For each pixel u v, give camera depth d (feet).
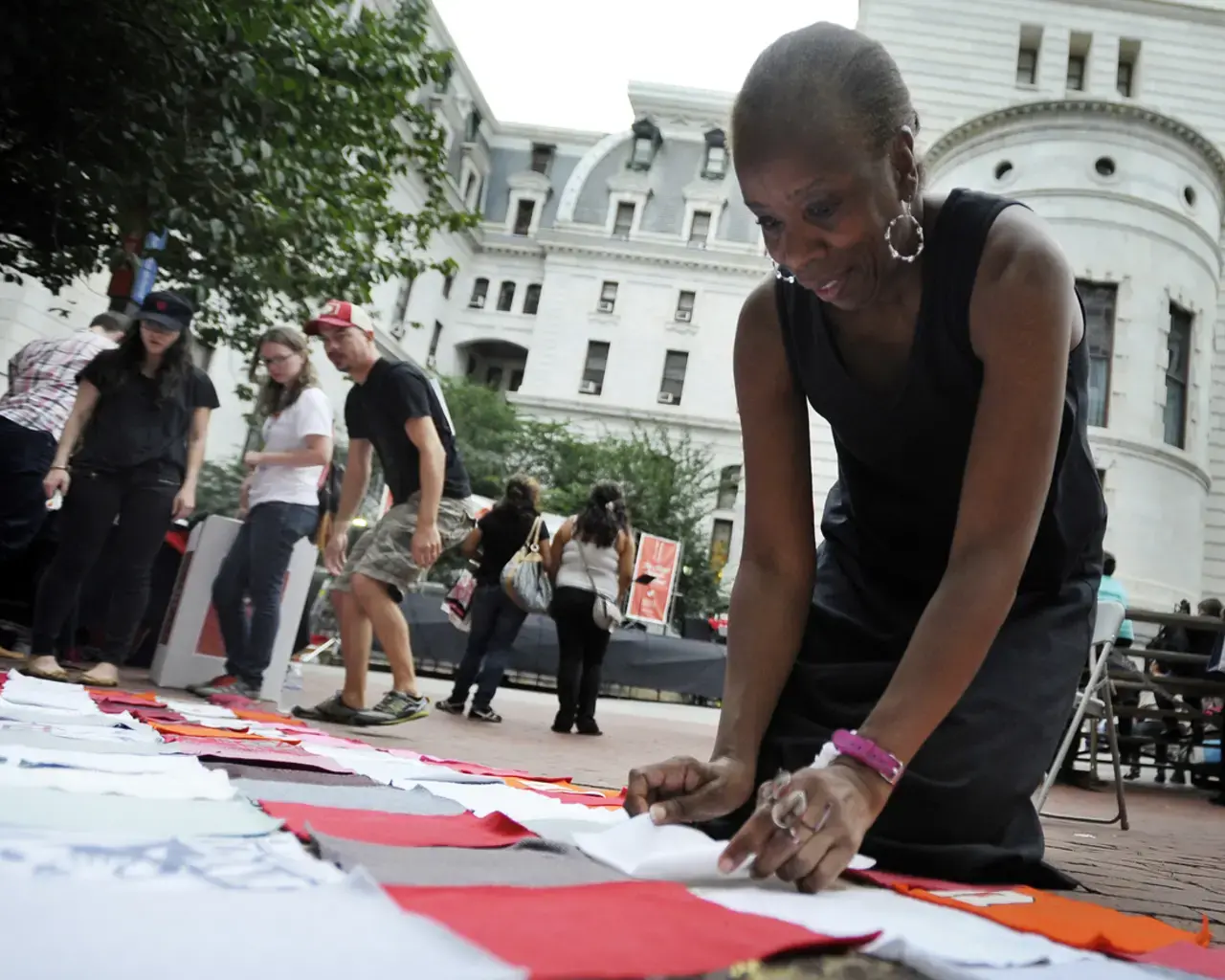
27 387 15.71
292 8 20.12
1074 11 68.44
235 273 22.40
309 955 2.24
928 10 67.77
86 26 16.58
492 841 4.13
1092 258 53.52
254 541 13.10
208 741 7.07
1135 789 23.16
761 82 3.98
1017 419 4.41
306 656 28.81
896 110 4.09
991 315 4.47
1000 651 5.34
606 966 2.42
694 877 3.90
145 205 18.56
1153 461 52.95
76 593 12.40
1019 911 4.11
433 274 108.88
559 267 111.34
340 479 16.93
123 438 12.41
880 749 4.12
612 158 116.88
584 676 18.52
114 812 3.75
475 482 88.07
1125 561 51.57
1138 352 53.42
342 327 12.31
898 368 4.94
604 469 87.15
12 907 2.37
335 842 3.54
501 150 122.72
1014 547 4.43
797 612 5.50
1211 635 24.80
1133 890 6.50
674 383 108.06
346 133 22.81
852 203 4.06
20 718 6.88
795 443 5.46
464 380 96.63
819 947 2.93
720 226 111.24
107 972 2.02
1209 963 3.45
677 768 4.74
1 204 20.11
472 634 19.19
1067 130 54.24
